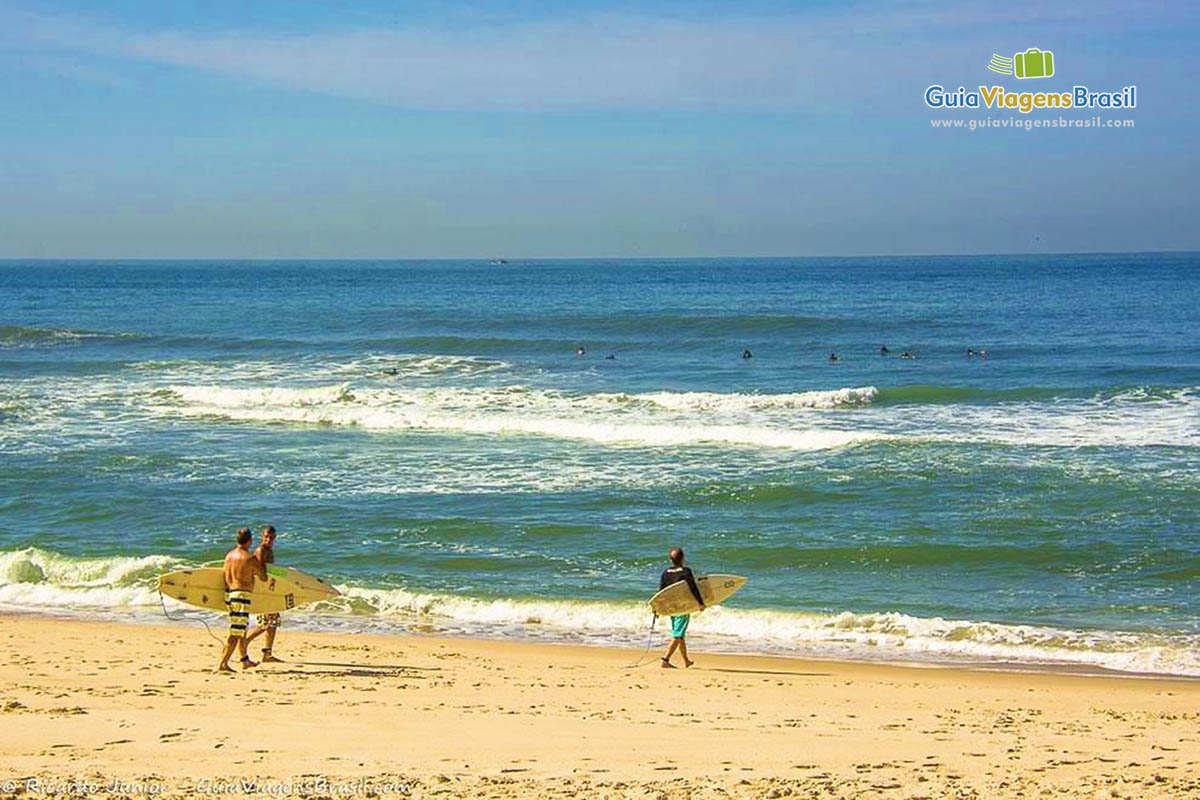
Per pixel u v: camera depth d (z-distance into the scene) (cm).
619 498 2139
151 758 746
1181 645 1377
